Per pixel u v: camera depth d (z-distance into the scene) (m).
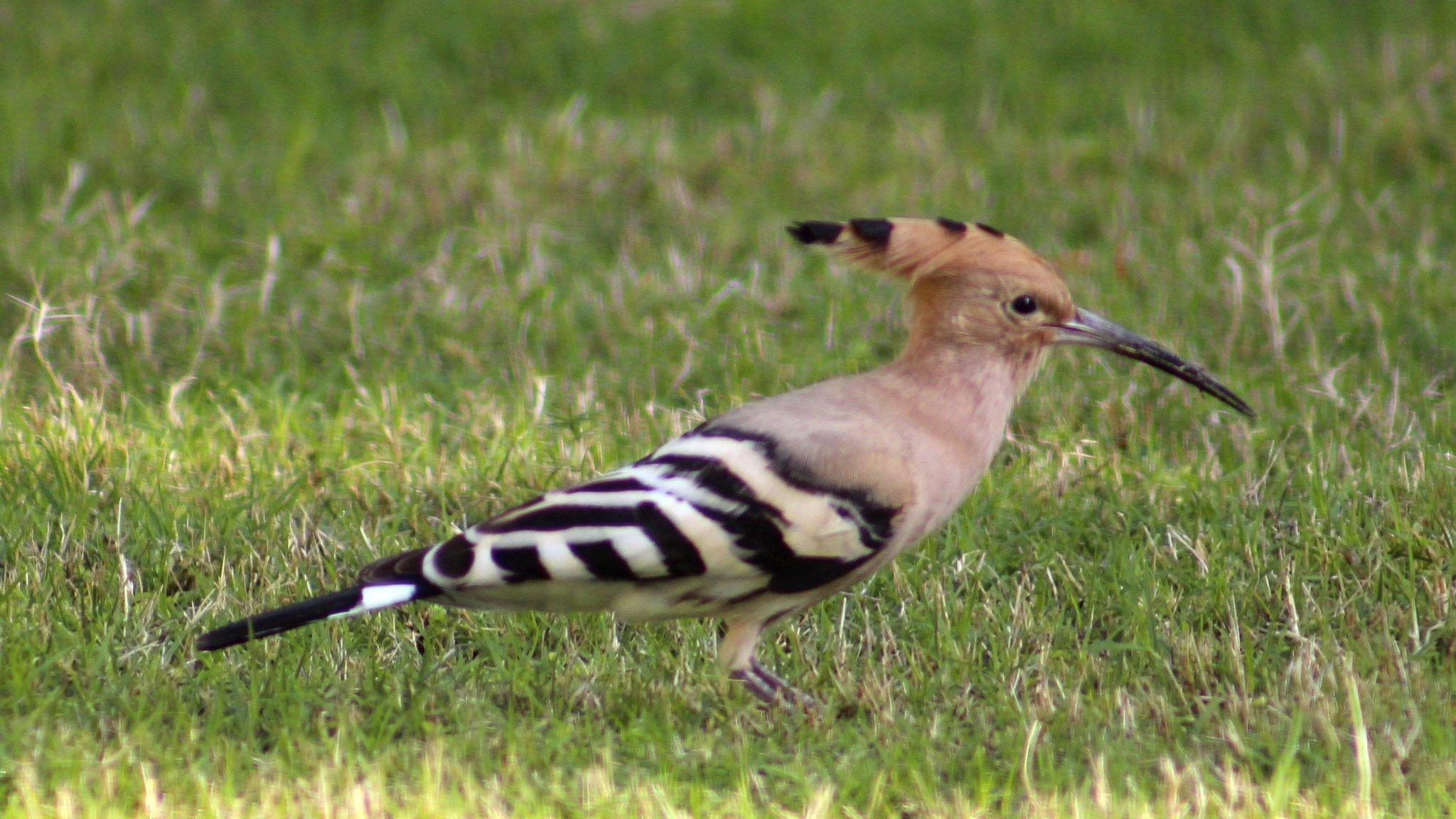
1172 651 8.76
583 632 9.07
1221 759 7.71
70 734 7.62
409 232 14.88
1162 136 16.98
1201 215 15.22
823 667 8.69
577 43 19.41
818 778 7.42
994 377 8.31
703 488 7.62
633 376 12.21
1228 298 13.19
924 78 18.78
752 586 7.80
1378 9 20.17
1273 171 16.22
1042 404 11.62
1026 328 8.30
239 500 10.24
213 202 15.29
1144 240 14.77
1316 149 16.70
